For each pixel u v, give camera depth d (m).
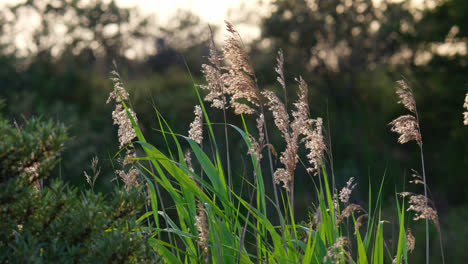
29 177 2.12
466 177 24.98
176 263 2.69
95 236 2.10
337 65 32.19
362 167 22.39
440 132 27.58
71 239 2.06
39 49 32.75
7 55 28.41
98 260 2.00
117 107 2.88
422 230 16.91
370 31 33.22
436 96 27.61
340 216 2.73
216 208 2.62
